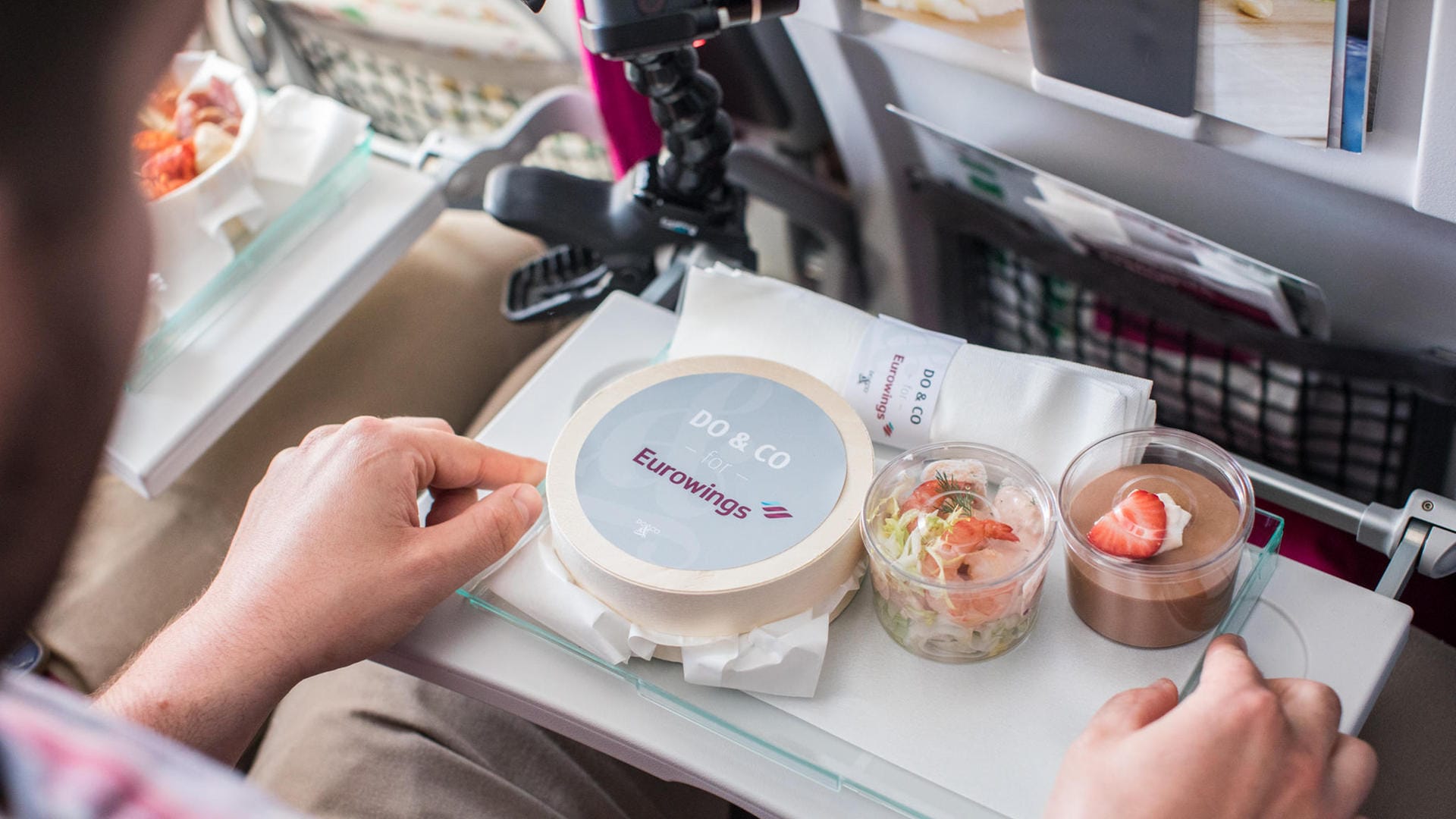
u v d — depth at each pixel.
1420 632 0.71
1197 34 0.52
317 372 0.99
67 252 0.20
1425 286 0.61
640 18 0.60
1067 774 0.45
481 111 1.33
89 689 0.84
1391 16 0.46
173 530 0.91
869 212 0.93
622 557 0.52
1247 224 0.65
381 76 1.35
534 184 0.81
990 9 0.60
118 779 0.20
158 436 0.77
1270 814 0.43
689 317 0.65
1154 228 0.67
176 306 0.81
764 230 1.06
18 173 0.19
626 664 0.53
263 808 0.21
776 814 0.49
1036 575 0.50
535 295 0.90
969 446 0.54
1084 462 0.53
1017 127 0.71
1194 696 0.45
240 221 0.87
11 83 0.18
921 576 0.48
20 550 0.21
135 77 0.19
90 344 0.21
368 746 0.67
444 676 0.56
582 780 0.67
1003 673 0.51
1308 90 0.51
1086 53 0.58
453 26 1.21
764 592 0.50
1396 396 0.72
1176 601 0.49
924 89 0.74
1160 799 0.42
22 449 0.20
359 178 0.94
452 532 0.53
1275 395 0.79
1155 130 0.61
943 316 0.99
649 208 0.80
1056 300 0.87
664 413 0.58
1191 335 0.80
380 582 0.52
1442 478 0.75
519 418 0.67
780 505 0.53
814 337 0.62
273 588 0.51
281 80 1.48
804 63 0.81
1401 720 0.66
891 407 0.59
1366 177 0.54
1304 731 0.45
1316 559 0.86
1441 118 0.48
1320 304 0.66
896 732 0.50
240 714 0.50
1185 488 0.52
